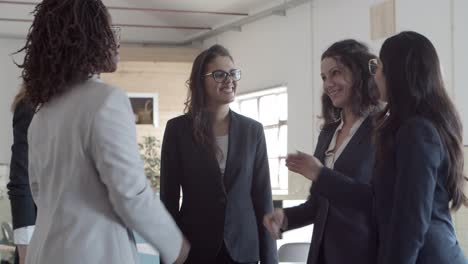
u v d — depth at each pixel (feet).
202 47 40.88
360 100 8.40
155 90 38.83
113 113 6.24
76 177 6.23
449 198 7.03
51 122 6.47
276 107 32.27
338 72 8.51
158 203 6.36
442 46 20.03
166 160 10.15
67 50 6.33
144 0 36.17
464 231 17.74
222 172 9.90
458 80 19.34
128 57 38.47
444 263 6.67
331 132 8.95
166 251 6.46
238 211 9.82
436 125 6.89
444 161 6.89
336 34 26.43
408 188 6.62
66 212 6.19
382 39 23.20
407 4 21.71
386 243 6.75
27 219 7.93
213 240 9.68
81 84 6.47
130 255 6.34
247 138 10.11
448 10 19.77
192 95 10.13
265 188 10.23
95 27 6.39
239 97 35.04
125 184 6.07
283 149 31.68
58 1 6.35
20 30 39.73
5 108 40.47
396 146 6.93
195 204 9.84
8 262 13.69
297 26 29.50
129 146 6.21
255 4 32.68
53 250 6.13
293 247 13.91
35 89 6.53
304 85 28.96
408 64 7.05
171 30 40.83
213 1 34.04
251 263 9.86
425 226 6.58
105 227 6.22
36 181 6.82
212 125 10.16
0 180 23.66
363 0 24.52
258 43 33.45
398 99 7.07
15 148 8.00
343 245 7.95
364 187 7.52
